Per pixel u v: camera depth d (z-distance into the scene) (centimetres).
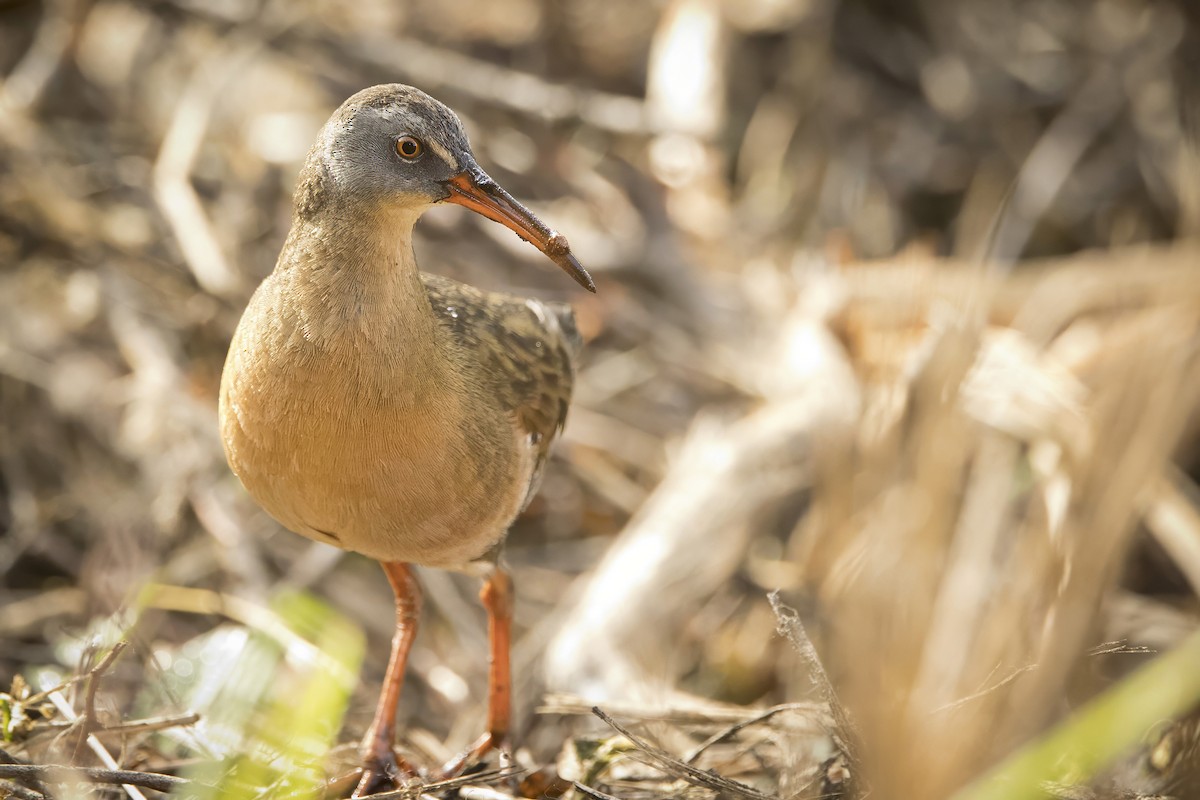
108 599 1039
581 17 1564
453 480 751
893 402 696
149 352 1172
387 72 1412
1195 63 1523
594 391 1274
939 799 626
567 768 869
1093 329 1260
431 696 1048
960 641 749
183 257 1238
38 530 1097
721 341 1292
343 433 716
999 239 1422
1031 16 1580
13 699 812
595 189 1386
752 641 1104
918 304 827
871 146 1500
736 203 1459
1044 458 1057
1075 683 783
